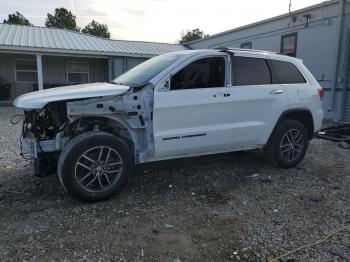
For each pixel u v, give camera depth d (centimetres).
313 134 593
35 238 331
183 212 397
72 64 1902
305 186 489
